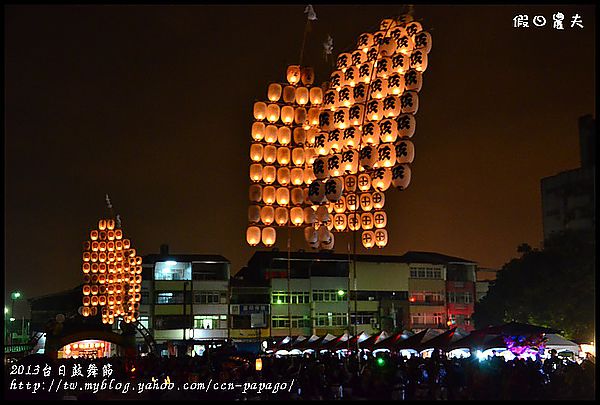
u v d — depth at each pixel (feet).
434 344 92.94
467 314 223.10
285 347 142.61
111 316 153.07
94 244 153.17
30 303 221.46
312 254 220.02
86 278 152.56
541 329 85.10
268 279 212.64
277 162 87.20
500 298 135.54
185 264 208.44
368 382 64.80
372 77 73.51
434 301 220.64
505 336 84.69
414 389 67.00
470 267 228.43
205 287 207.92
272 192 86.38
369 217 80.33
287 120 87.56
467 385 68.95
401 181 69.87
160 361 102.17
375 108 71.00
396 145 69.97
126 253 154.71
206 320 205.98
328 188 76.84
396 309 215.51
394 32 70.44
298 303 212.02
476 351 90.63
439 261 225.56
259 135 86.48
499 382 66.90
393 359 82.23
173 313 204.54
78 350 158.40
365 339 119.14
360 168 75.46
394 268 219.41
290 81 87.71
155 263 207.31
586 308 102.68
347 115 75.31
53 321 156.87
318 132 80.38
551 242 95.45
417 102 69.10
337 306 213.05
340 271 216.74
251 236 86.12
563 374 66.13
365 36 75.82
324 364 75.77
